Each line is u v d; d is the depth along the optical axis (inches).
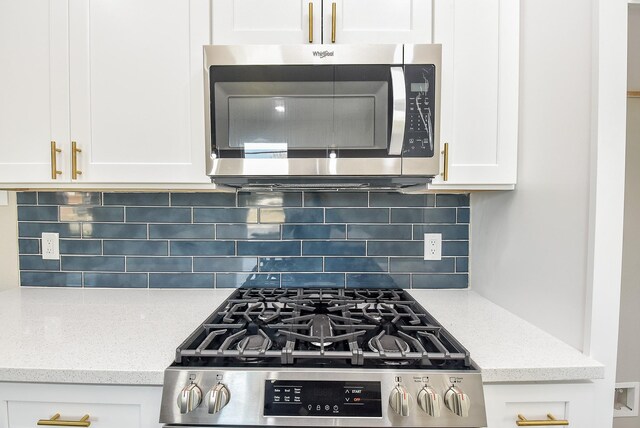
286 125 40.4
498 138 43.1
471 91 42.8
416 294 53.3
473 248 55.2
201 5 41.9
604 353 32.3
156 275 56.0
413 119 40.1
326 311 45.1
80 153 42.8
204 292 54.2
